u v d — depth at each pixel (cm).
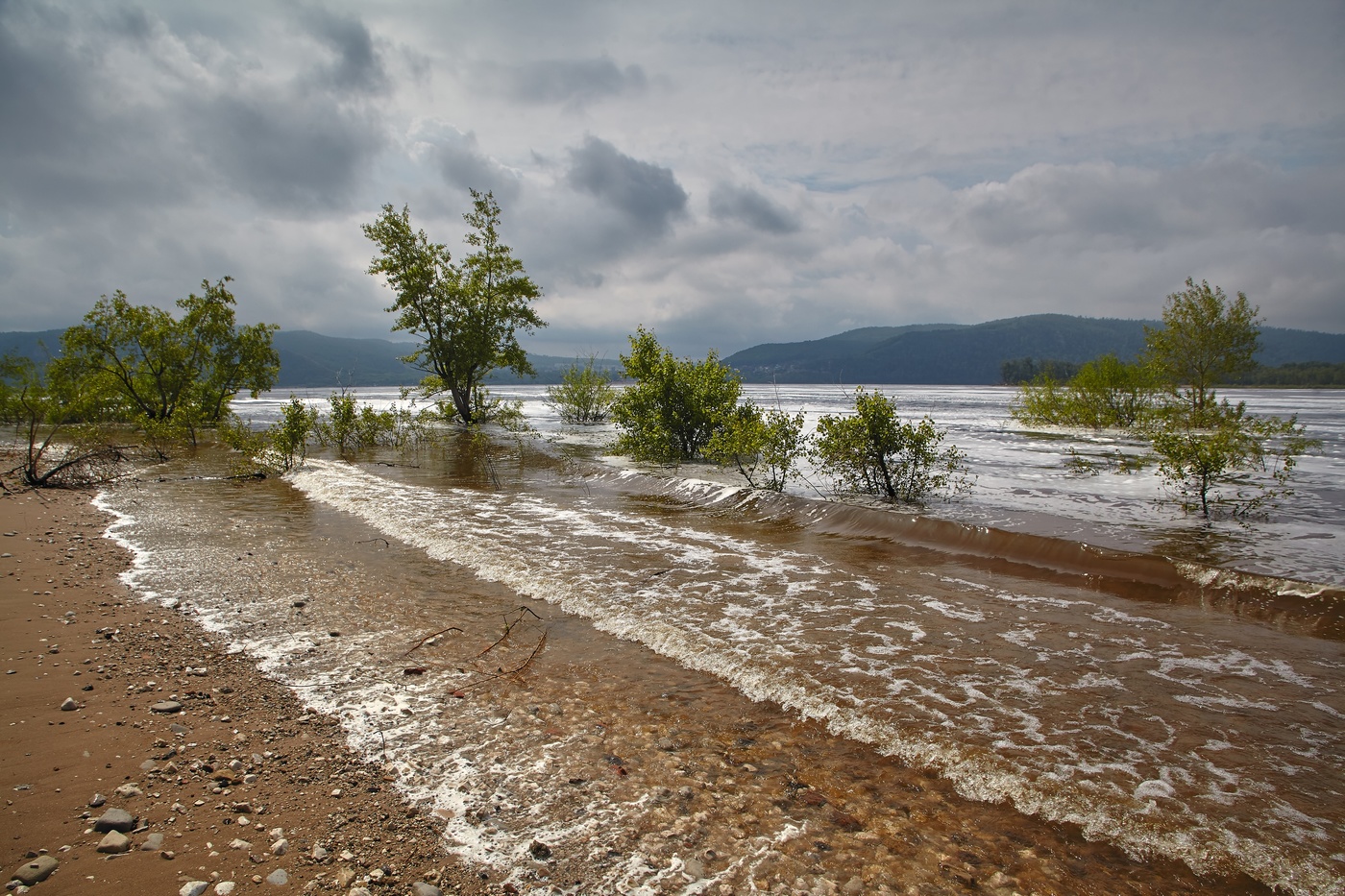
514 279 2977
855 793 349
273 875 289
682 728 418
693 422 1762
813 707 440
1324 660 516
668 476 1438
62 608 646
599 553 849
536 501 1234
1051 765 370
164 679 492
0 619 610
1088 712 433
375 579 744
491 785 360
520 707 448
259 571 773
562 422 3347
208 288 2922
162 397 2805
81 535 952
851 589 704
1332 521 996
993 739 399
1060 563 786
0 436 2411
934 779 361
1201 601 660
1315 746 391
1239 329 2392
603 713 439
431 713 441
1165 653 531
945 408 4556
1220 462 1077
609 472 1526
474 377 3097
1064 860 298
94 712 440
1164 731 409
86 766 374
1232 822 321
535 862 299
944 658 520
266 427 2967
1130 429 2625
